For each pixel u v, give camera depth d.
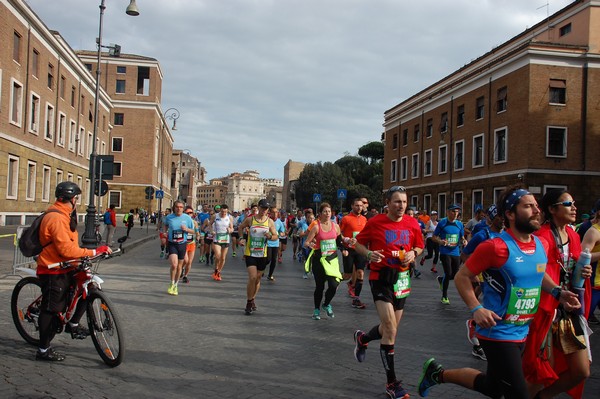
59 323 5.68
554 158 28.25
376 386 5.08
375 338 5.35
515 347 3.46
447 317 8.73
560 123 28.39
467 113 34.66
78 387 4.80
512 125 29.64
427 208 40.47
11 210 28.84
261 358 5.96
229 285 12.07
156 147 66.81
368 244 5.38
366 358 6.07
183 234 10.51
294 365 5.72
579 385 4.16
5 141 27.81
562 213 4.49
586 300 4.88
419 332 7.52
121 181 63.59
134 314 8.27
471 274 3.51
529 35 33.78
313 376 5.35
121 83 64.31
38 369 5.27
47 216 5.46
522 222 3.45
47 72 34.31
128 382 4.99
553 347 4.07
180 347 6.33
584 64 28.59
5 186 28.00
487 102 32.25
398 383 4.77
